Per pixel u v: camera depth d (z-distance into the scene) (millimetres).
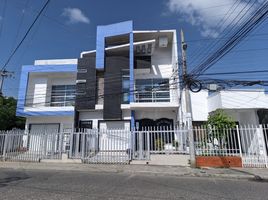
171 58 21953
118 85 19891
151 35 21359
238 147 12375
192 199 5984
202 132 12766
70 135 14359
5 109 28562
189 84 13602
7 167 12445
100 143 13984
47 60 22953
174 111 20125
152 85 21422
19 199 5656
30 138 14906
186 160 12711
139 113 20094
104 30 20938
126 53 21516
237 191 7078
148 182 8367
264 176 9703
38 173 10375
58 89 22219
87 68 20562
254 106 16625
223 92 16797
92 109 19875
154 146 13367
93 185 7578
